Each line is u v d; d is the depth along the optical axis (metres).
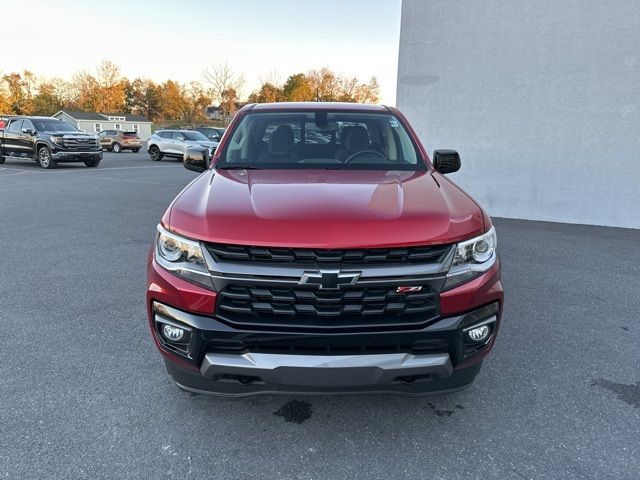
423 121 8.74
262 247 2.04
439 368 2.11
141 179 14.48
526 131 7.88
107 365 3.05
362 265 2.04
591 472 2.15
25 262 5.34
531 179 7.98
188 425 2.47
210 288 2.10
